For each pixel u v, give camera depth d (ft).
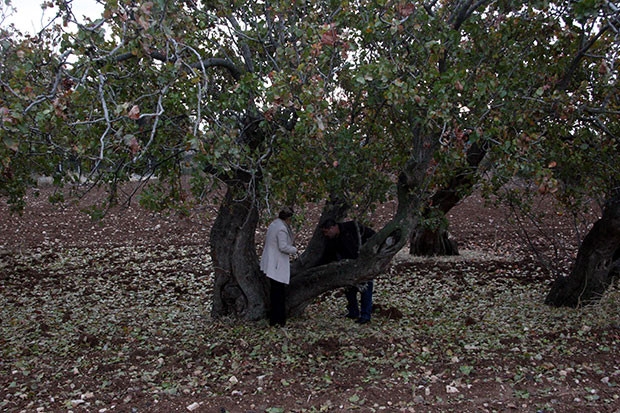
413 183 20.01
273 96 15.57
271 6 18.93
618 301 25.52
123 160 18.35
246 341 21.84
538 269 35.47
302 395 17.38
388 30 17.02
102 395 17.79
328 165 18.42
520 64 20.07
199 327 24.47
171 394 17.56
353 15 18.06
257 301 24.30
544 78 20.61
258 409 16.47
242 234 24.02
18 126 13.06
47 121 15.28
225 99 17.44
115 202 20.31
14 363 20.65
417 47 17.89
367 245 21.74
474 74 18.98
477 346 21.35
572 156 23.43
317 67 16.97
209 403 16.89
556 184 16.89
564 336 22.00
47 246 45.52
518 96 18.90
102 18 14.44
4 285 34.06
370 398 16.99
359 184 19.83
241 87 16.71
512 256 39.17
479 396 17.04
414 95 15.85
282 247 23.11
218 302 24.94
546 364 19.12
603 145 24.02
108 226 52.70
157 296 31.99
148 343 22.90
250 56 20.72
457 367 19.26
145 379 18.70
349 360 19.99
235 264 24.00
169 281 34.96
